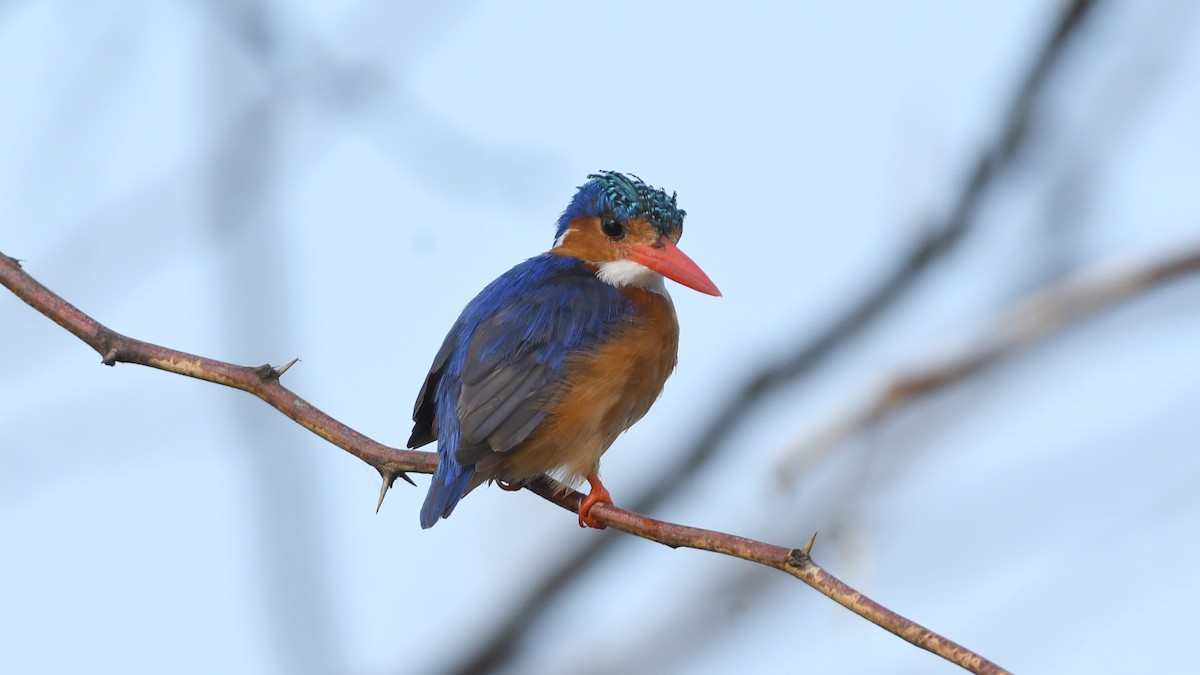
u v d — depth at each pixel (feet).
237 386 28.94
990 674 23.34
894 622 24.11
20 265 28.89
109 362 28.48
